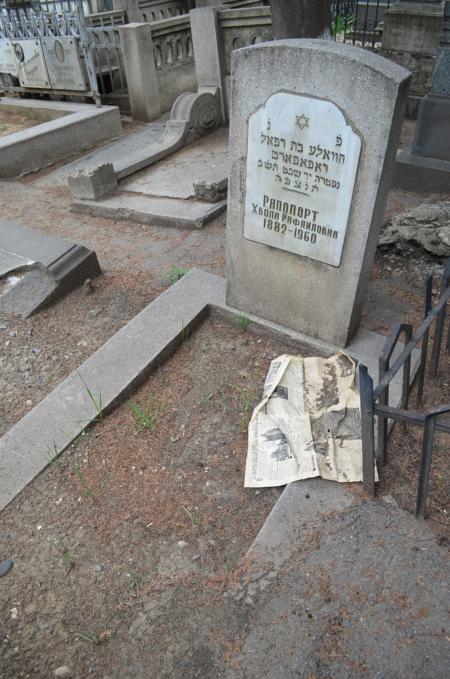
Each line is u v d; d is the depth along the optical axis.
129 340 3.71
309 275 3.43
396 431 2.97
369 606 2.22
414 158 5.63
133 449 3.05
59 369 3.70
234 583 2.35
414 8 6.91
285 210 3.29
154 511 2.72
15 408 3.43
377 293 4.13
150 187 6.23
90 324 4.11
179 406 3.32
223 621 2.23
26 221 6.03
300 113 2.90
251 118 3.11
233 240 3.65
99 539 2.62
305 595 2.28
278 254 3.49
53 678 2.13
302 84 2.81
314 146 2.95
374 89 2.59
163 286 4.52
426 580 2.29
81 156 7.82
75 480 2.90
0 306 4.27
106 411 3.26
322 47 2.68
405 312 3.91
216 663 2.11
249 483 2.78
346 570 2.35
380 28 8.52
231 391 3.40
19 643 2.25
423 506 2.47
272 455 2.88
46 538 2.64
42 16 8.32
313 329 3.64
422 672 2.00
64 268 4.38
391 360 3.40
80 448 3.07
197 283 4.23
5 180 7.19
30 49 8.73
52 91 9.09
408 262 4.42
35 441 3.08
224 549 2.54
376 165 2.80
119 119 8.39
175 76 9.07
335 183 2.99
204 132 7.63
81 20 7.89
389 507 2.58
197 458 2.99
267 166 3.21
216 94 7.59
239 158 3.31
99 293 4.47
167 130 7.33
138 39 7.98
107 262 4.99
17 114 9.18
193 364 3.64
